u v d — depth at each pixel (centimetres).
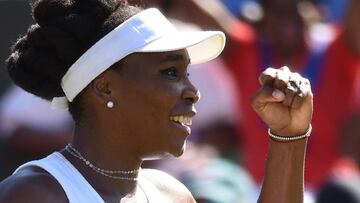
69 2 868
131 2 1006
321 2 1948
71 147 884
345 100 1823
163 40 857
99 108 870
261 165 1736
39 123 1717
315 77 1823
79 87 861
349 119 1819
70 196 838
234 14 1853
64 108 895
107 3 862
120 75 859
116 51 851
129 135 870
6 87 1820
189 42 855
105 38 854
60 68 864
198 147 1669
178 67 866
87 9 862
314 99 1816
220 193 1507
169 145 866
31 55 872
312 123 1800
